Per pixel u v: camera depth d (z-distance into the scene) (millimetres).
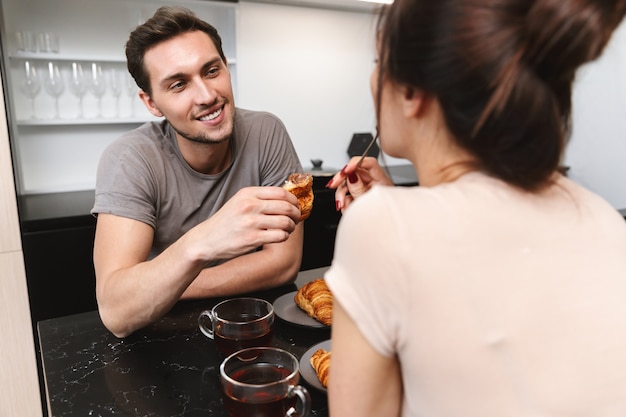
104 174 1406
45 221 2135
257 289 1349
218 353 1007
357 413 544
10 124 2420
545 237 507
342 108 3303
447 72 462
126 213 1332
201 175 1537
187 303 1258
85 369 937
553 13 429
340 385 541
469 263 479
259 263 1354
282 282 1386
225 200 1603
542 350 487
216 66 1364
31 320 2158
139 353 1004
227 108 1410
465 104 474
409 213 491
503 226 495
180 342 1055
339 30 3168
